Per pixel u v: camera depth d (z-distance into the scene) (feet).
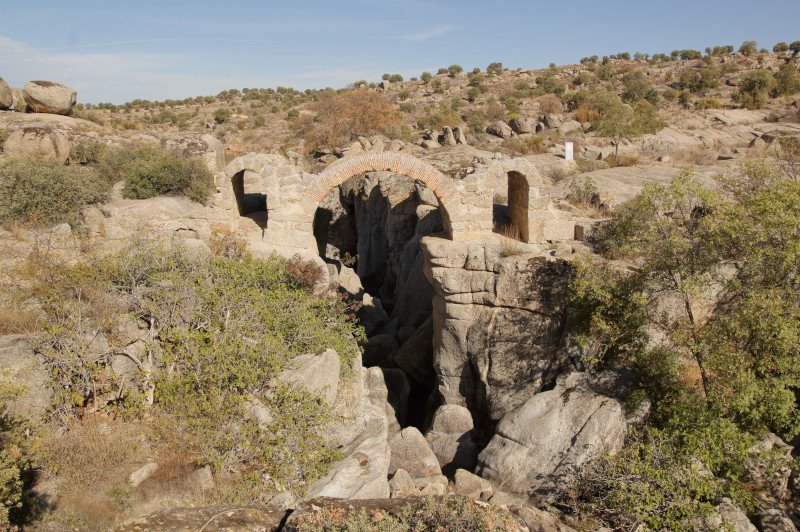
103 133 94.99
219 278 45.01
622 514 36.40
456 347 55.77
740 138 130.11
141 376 36.29
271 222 59.93
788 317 37.76
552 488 39.17
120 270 42.63
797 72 224.74
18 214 56.70
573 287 47.39
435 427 52.37
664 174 85.76
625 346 44.88
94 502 28.53
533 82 253.65
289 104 256.32
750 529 34.24
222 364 35.04
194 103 295.89
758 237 37.91
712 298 47.34
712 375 40.63
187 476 31.22
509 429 43.16
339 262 94.43
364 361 70.95
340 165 59.57
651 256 43.80
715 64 266.77
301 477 32.78
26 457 27.71
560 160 101.30
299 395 34.58
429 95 244.01
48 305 38.40
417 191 87.76
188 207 66.44
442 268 54.85
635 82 216.54
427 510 16.24
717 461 37.09
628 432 40.78
